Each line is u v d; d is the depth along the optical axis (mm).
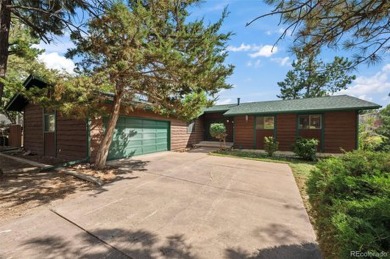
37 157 9703
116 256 2600
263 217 3764
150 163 8664
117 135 9430
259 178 6504
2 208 3984
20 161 8336
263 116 13227
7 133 14883
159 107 7828
